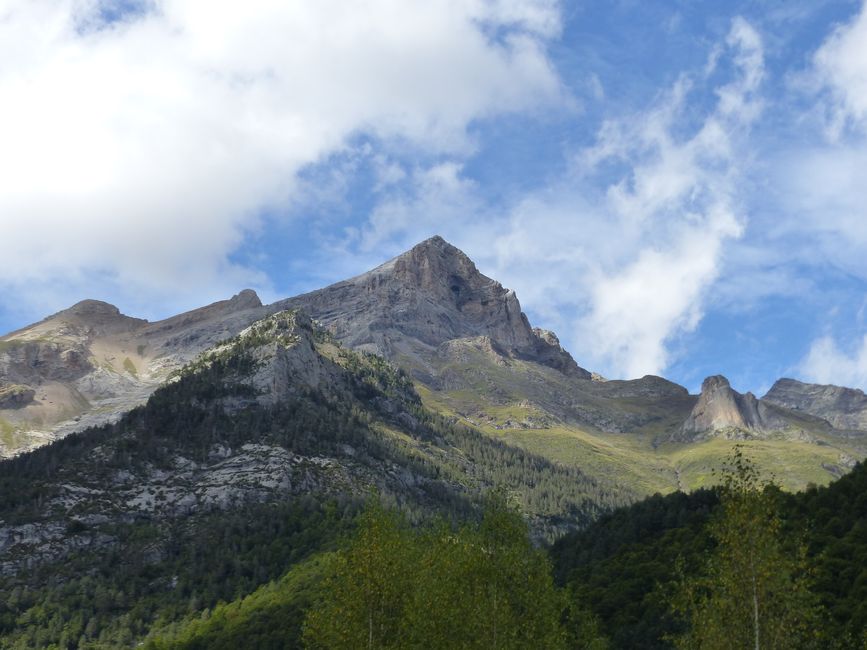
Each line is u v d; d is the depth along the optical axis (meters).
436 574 93.31
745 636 70.56
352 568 91.06
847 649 86.00
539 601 93.75
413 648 85.69
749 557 72.06
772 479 75.69
